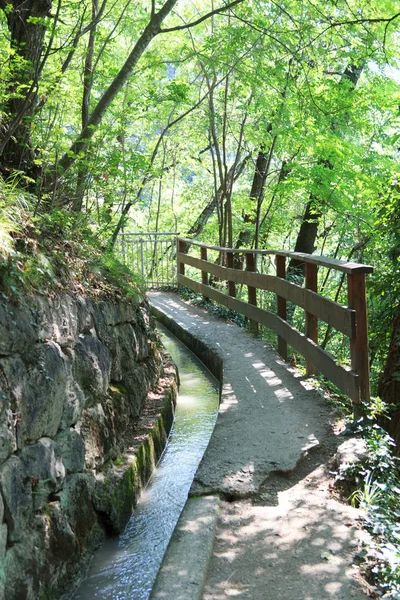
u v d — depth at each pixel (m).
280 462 4.16
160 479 4.64
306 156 13.24
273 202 16.39
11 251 3.36
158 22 6.34
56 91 5.51
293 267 14.11
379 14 9.54
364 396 4.71
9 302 3.16
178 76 12.77
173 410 6.07
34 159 5.46
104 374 4.40
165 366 6.85
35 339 3.30
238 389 5.93
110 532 3.82
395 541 3.26
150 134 16.80
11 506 2.76
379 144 14.55
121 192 6.82
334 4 8.48
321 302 5.51
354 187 10.98
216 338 8.43
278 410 5.26
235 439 4.62
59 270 4.09
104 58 8.84
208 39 9.91
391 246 7.24
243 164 15.47
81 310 4.21
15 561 2.72
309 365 6.27
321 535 3.32
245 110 12.93
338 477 3.92
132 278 6.43
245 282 8.97
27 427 3.06
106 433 4.17
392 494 3.80
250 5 10.05
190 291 12.63
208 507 3.60
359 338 4.70
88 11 7.91
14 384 3.00
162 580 2.89
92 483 3.73
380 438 4.33
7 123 5.29
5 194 4.11
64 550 3.20
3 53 5.27
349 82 10.77
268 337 8.91
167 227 22.77
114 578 3.37
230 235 14.17
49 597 2.98
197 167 18.86
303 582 2.92
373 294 6.88
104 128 6.22
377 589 2.87
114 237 7.33
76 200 5.95
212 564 3.09
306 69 10.27
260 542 3.29
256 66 10.10
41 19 5.07
